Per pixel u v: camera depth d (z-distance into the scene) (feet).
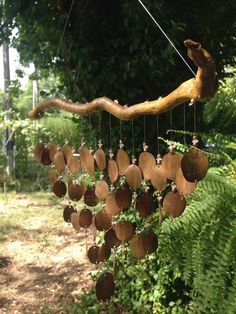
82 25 10.37
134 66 10.03
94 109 5.41
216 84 3.69
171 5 10.37
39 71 13.35
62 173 6.24
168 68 10.10
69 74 11.55
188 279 6.16
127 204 4.90
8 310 11.68
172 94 4.09
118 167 4.95
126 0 9.68
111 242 5.28
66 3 10.67
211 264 5.79
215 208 5.64
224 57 12.44
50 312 11.26
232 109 11.41
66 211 6.23
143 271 9.80
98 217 5.35
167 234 6.16
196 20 10.79
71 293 12.39
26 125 22.30
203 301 5.87
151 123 10.41
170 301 9.42
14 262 15.51
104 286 5.33
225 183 5.72
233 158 7.63
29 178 32.01
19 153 31.76
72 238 18.25
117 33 10.32
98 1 10.16
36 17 11.67
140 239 4.77
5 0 11.98
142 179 4.56
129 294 10.36
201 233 5.76
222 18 11.48
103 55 10.45
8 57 28.96
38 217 22.30
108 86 10.47
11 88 19.56
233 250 5.54
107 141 10.73
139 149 10.46
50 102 6.46
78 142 12.44
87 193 5.65
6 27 12.79
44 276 14.02
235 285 5.59
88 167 5.51
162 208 4.51
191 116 10.46
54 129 20.15
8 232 19.44
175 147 6.23
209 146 8.05
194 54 3.46
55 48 11.77
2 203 25.88
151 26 9.81
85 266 14.58
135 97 10.44
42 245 17.37
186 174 3.89
